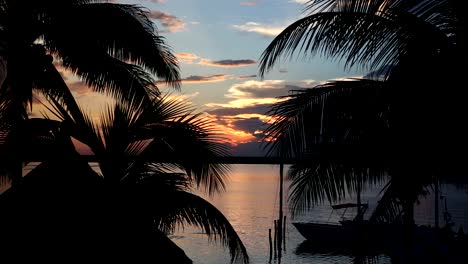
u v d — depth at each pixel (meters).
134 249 8.88
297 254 36.81
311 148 6.60
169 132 9.55
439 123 5.88
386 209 7.36
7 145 9.56
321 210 61.88
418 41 5.88
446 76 5.73
